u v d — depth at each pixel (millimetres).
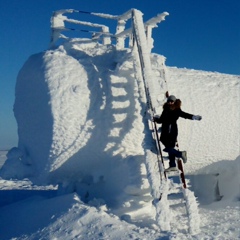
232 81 8516
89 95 6824
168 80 7680
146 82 6625
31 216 7059
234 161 8570
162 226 5934
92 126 6789
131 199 6906
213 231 6070
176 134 6406
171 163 6379
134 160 6891
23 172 7633
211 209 7777
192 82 7988
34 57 7660
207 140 7859
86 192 7508
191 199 6277
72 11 7883
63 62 7125
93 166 7301
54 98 6738
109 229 5906
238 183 8453
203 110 7781
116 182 7164
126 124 6879
